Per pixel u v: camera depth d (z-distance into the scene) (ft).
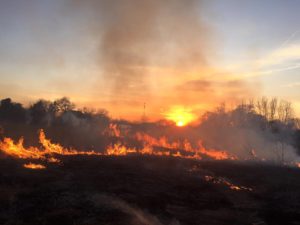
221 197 87.30
